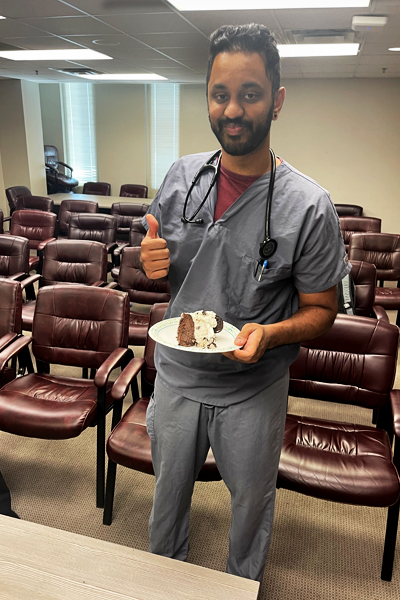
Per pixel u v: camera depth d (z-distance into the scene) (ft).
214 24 11.55
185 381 3.91
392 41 12.82
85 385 7.53
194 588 2.78
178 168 4.01
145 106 26.55
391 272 13.51
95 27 12.26
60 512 6.58
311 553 6.06
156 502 4.37
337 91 20.85
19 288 8.17
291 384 6.98
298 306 4.01
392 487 5.23
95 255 11.36
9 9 10.64
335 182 22.04
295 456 5.65
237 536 4.34
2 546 2.95
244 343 3.30
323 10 10.19
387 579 5.68
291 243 3.47
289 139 22.02
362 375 6.63
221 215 3.69
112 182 28.78
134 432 6.02
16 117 24.76
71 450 8.04
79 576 2.79
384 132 20.86
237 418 3.86
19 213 16.90
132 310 15.10
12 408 6.49
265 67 3.12
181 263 3.88
